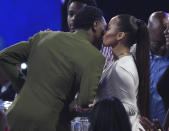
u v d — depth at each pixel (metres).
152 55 11.34
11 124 8.47
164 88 10.53
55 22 19.31
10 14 19.02
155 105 10.88
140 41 9.26
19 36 19.12
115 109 6.08
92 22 8.96
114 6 19.25
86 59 8.50
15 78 9.17
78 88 8.68
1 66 9.12
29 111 8.41
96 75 8.47
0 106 10.23
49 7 19.22
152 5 19.02
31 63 8.80
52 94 8.47
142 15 19.22
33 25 19.27
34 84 8.59
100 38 9.27
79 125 9.87
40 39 8.97
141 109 9.21
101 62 8.57
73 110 8.73
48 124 8.40
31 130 8.37
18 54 9.13
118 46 9.20
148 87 9.20
